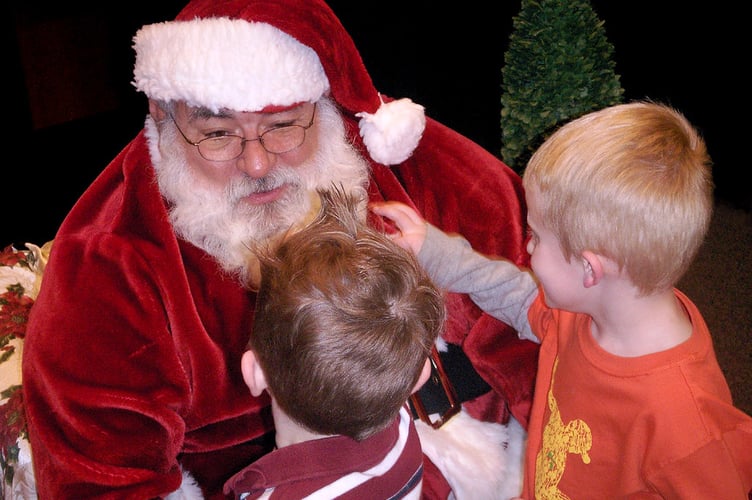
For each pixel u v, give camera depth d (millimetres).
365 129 1222
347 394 751
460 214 1346
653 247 825
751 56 2709
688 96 2869
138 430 1096
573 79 1373
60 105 3398
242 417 1238
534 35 1375
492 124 3242
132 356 1106
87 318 1082
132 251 1114
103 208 1150
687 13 2855
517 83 1423
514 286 1125
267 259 808
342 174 1223
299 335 742
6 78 3113
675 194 814
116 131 3281
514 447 1324
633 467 888
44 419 1060
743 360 2105
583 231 851
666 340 878
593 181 827
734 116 2750
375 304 754
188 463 1241
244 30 1009
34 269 1504
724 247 2551
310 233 808
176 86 1023
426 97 3445
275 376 781
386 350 752
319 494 772
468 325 1373
